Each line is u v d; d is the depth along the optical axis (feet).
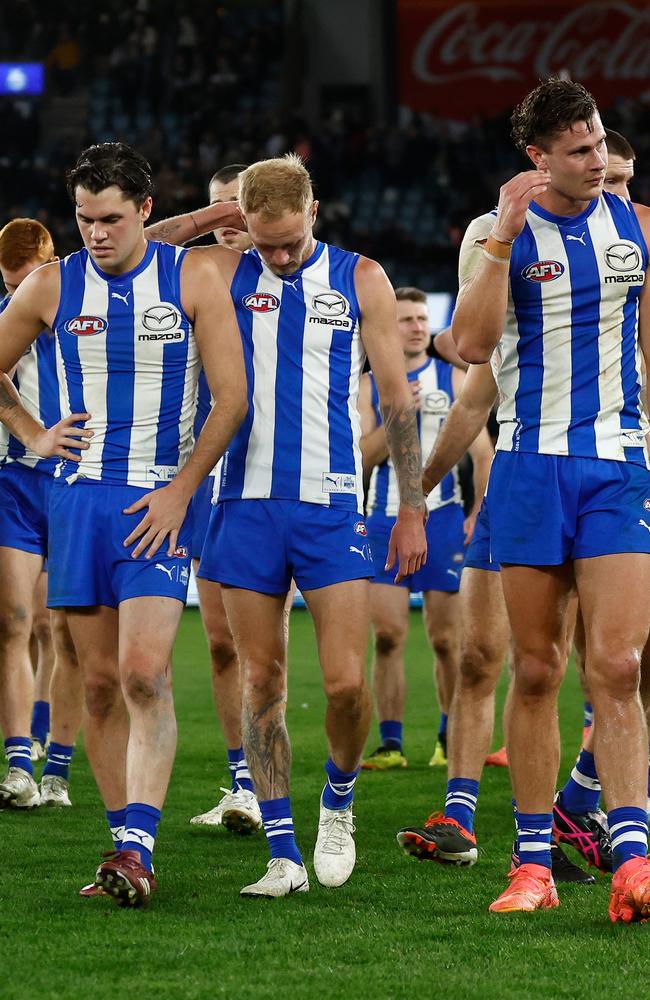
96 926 28.55
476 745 35.96
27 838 38.78
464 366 51.37
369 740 61.41
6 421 32.53
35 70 204.44
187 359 31.73
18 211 178.81
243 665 32.50
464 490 123.54
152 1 211.20
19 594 43.42
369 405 57.00
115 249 30.66
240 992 23.98
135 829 30.14
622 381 30.07
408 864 35.81
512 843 38.81
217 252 33.12
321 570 31.83
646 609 29.17
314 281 32.50
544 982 24.56
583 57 202.80
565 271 29.58
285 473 32.01
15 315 32.12
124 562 31.07
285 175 31.01
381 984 24.45
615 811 28.78
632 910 28.17
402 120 206.69
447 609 54.34
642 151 183.32
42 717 55.57
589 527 29.45
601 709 29.07
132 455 31.53
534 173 28.50
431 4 204.74
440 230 182.91
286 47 205.46
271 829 32.30
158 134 187.21
